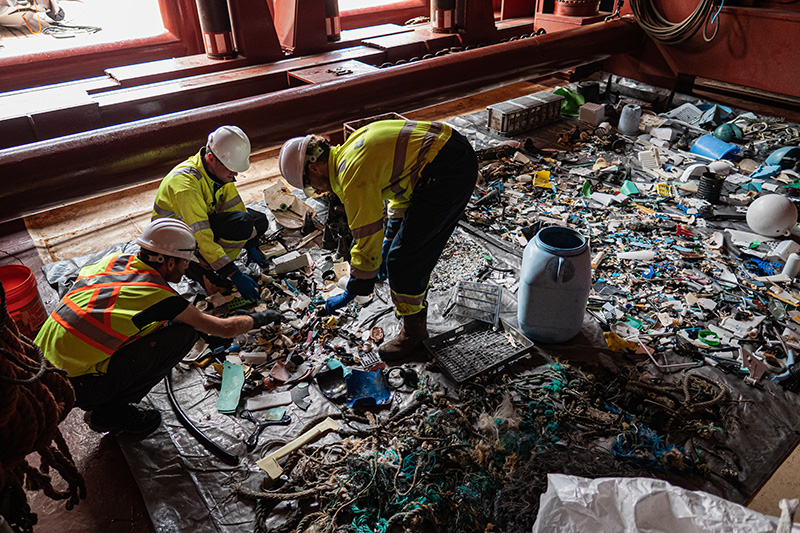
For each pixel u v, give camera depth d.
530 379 2.71
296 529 2.10
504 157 4.94
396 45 5.59
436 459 2.29
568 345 2.94
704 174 4.27
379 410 2.61
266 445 2.43
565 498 1.48
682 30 5.65
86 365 2.15
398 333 3.05
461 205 2.54
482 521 2.08
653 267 3.52
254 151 4.26
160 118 3.77
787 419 2.48
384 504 2.16
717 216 4.05
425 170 2.37
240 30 4.95
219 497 2.23
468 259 3.64
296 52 5.41
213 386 2.74
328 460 2.36
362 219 2.35
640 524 1.41
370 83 4.59
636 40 6.26
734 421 2.48
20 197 3.35
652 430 2.42
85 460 2.40
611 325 3.05
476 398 2.59
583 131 5.38
